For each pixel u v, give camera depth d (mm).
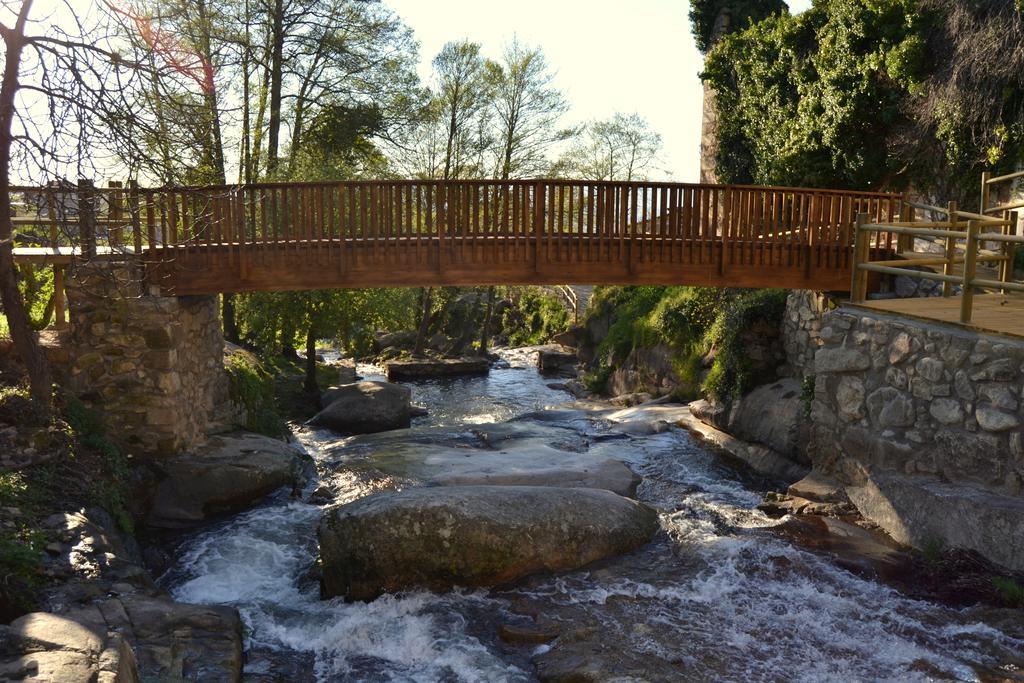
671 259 12023
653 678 5898
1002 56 12852
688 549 8562
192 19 15977
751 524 9531
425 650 6680
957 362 8195
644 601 7426
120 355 10625
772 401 13383
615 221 11875
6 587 6000
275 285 11195
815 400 10383
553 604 7375
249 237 11094
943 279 8586
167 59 9227
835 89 16047
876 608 7207
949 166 14812
